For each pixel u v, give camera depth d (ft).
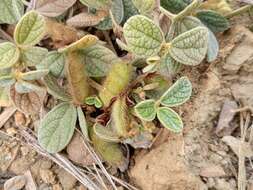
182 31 0.52
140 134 0.52
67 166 0.54
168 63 0.51
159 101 0.51
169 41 0.51
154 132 0.53
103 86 0.52
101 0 0.53
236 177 0.52
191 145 0.52
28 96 0.52
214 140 0.53
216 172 0.52
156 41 0.48
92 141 0.53
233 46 0.55
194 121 0.53
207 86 0.54
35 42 0.48
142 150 0.54
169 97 0.50
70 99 0.53
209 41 0.53
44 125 0.52
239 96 0.54
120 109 0.52
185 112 0.53
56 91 0.52
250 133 0.53
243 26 0.57
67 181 0.54
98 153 0.54
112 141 0.53
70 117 0.53
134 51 0.48
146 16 0.51
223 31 0.57
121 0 0.54
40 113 0.55
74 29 0.54
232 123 0.54
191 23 0.52
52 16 0.54
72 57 0.51
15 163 0.55
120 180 0.54
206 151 0.52
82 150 0.53
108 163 0.54
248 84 0.55
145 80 0.53
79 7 0.58
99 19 0.54
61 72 0.52
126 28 0.47
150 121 0.52
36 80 0.52
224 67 0.55
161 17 0.53
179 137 0.52
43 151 0.55
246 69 0.55
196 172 0.51
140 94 0.53
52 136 0.52
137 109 0.50
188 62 0.50
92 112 0.54
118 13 0.54
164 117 0.50
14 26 0.56
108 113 0.53
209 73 0.55
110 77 0.51
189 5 0.50
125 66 0.51
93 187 0.53
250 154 0.53
